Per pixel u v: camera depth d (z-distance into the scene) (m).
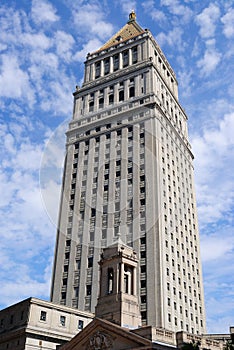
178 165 89.19
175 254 74.69
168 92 97.38
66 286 73.25
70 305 70.50
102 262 40.44
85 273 72.50
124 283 38.50
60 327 56.47
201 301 79.62
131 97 89.25
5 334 55.78
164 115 86.88
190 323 71.62
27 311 54.59
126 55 99.81
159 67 99.88
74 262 75.00
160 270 66.19
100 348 33.59
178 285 71.94
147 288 65.56
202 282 83.69
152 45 99.12
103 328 34.25
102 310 37.62
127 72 93.94
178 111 101.94
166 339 33.28
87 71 103.31
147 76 90.31
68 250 77.25
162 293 64.38
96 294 68.81
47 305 56.41
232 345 30.50
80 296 70.56
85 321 60.19
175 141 91.06
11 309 58.19
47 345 53.72
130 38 101.44
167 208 76.44
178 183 86.12
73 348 35.81
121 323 35.25
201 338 34.59
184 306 71.50
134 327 36.12
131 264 39.56
